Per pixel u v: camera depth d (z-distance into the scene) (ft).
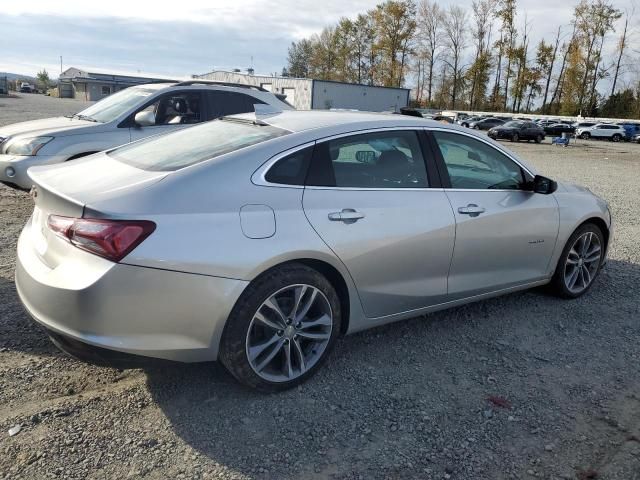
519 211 13.08
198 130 12.17
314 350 10.43
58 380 10.15
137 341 8.57
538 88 253.85
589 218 14.94
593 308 14.80
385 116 12.14
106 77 247.09
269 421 9.25
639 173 56.90
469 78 254.68
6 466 7.86
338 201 10.28
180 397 9.81
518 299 15.17
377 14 249.55
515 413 9.82
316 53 290.56
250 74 169.78
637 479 8.25
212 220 8.92
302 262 9.96
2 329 11.87
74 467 7.93
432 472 8.23
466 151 12.63
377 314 11.27
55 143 21.48
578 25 229.66
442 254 11.72
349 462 8.37
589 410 10.03
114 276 8.23
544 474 8.29
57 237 8.79
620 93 231.71
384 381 10.69
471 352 12.04
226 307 8.98
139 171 9.80
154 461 8.16
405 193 11.27
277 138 10.30
